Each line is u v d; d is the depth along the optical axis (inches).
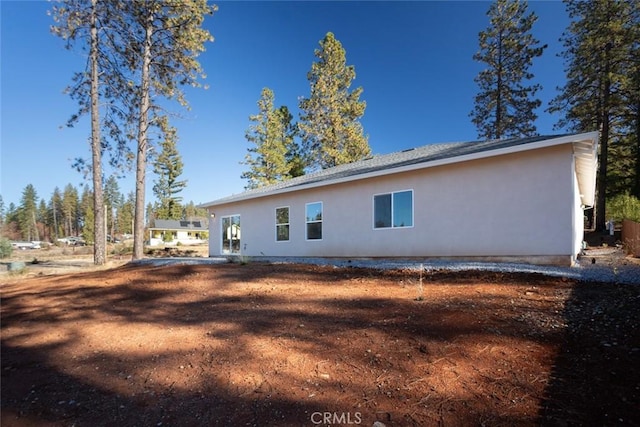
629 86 676.7
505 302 183.8
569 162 279.7
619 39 668.7
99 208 585.0
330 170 600.7
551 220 285.7
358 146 1018.7
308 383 111.6
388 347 134.2
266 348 141.6
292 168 1224.8
